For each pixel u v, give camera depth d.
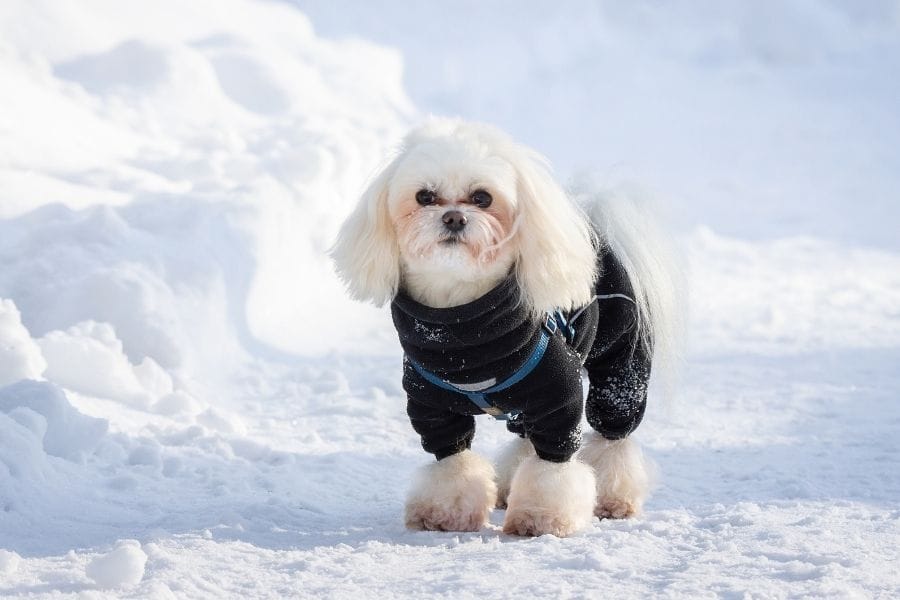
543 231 5.07
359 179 13.22
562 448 5.40
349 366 9.98
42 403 6.43
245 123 15.73
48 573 4.54
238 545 5.11
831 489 6.44
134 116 14.49
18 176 10.73
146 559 4.63
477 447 7.60
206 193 11.23
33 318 8.70
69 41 16.36
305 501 6.09
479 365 5.11
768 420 8.59
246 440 7.12
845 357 11.00
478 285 5.15
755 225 19.39
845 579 4.48
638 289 5.92
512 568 4.75
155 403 7.97
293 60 19.16
